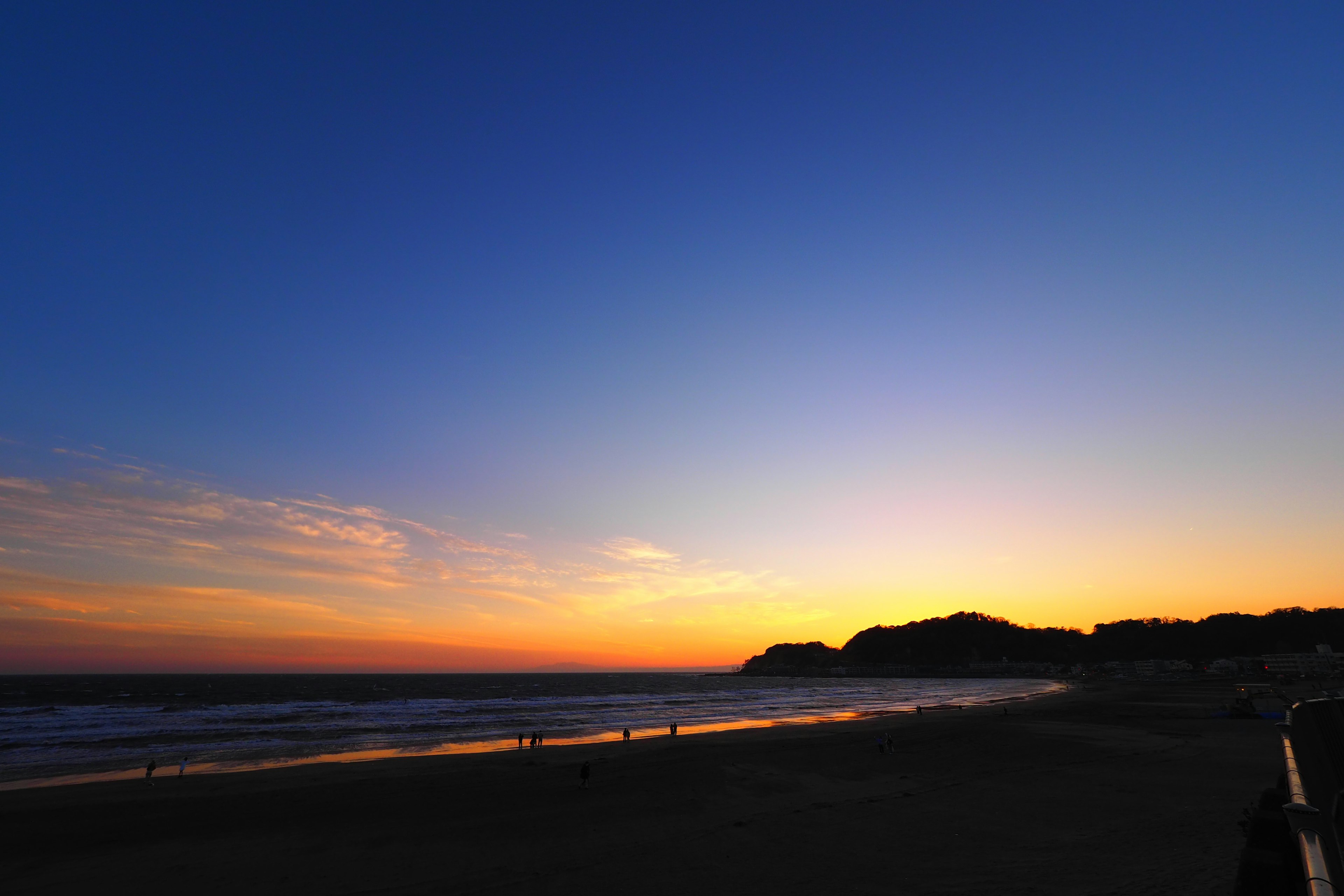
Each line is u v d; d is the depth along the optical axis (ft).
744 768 103.45
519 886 48.26
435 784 91.04
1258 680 395.75
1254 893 16.63
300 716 221.66
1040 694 409.90
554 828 65.77
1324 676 353.72
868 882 44.24
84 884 51.85
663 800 79.00
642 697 394.93
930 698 399.03
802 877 46.39
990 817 62.75
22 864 56.70
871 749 124.36
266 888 49.98
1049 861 45.24
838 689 579.89
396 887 49.44
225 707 262.06
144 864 55.98
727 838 59.06
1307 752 19.31
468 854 57.67
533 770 104.32
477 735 170.81
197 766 116.06
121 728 183.21
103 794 85.97
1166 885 35.09
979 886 40.88
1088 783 77.51
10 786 97.45
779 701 361.51
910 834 57.72
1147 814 59.98
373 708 262.06
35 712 236.84
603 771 102.27
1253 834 17.93
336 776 99.96
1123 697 289.33
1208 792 68.54
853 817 65.46
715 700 373.20
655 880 47.93
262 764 117.91
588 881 48.62
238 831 66.28
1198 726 145.07
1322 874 11.05
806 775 96.37
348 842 61.72
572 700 359.25
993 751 114.62
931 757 110.42
